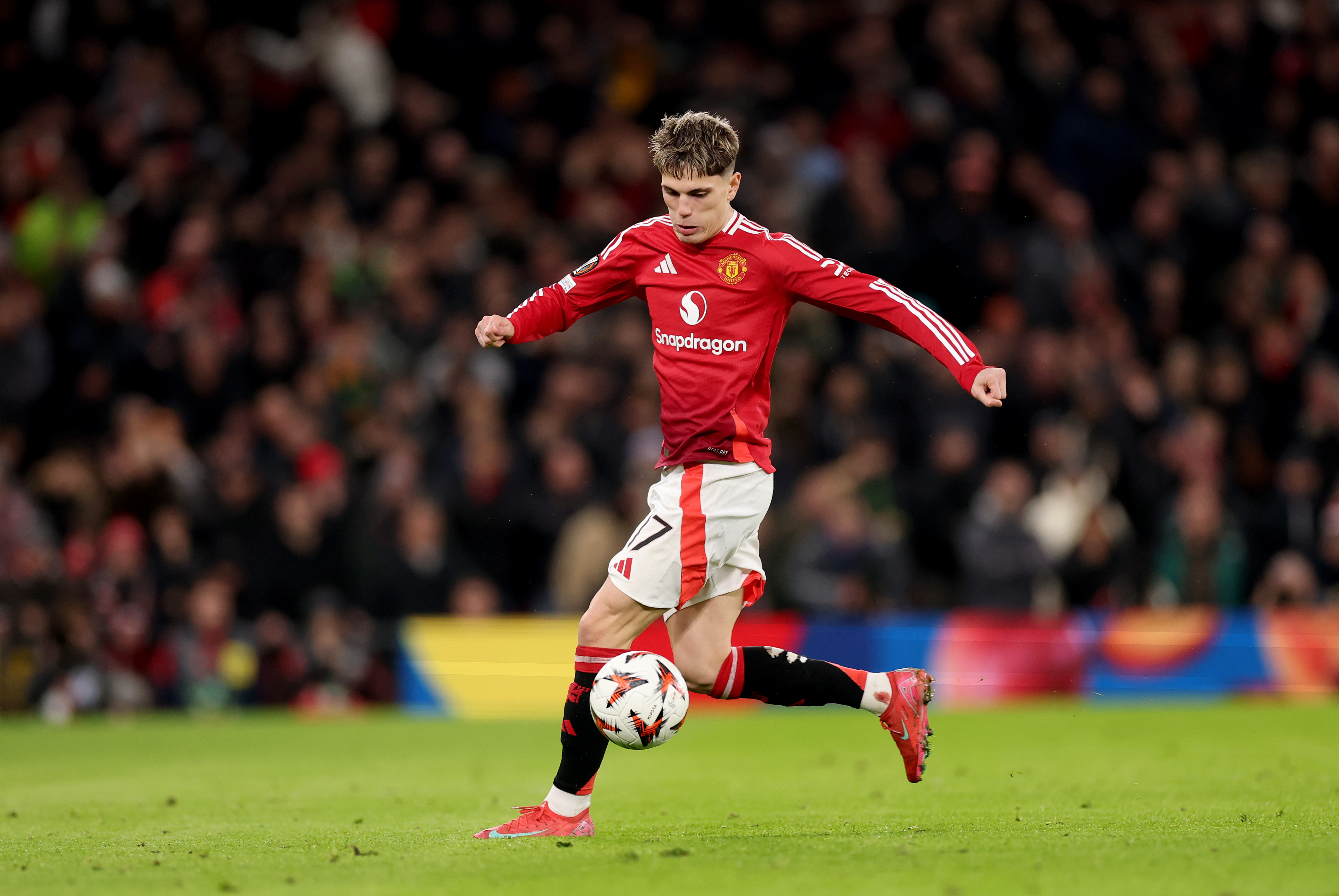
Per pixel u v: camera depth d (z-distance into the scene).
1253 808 16.97
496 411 40.53
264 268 46.25
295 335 44.00
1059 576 37.75
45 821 17.44
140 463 36.78
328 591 37.62
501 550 39.38
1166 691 33.56
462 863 13.52
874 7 52.66
